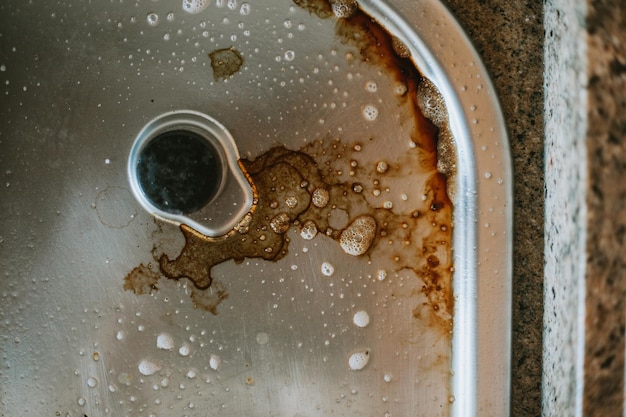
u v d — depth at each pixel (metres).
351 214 0.46
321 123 0.46
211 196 0.46
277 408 0.47
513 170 0.44
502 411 0.44
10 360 0.47
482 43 0.44
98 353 0.47
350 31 0.46
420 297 0.46
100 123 0.47
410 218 0.46
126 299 0.47
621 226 0.36
